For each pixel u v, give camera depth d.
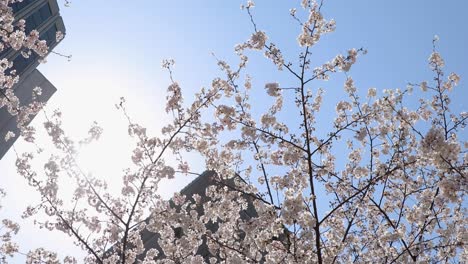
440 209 11.99
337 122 12.74
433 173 11.44
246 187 12.16
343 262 12.20
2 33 15.70
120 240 11.80
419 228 12.01
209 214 11.81
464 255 11.39
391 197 12.77
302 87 10.98
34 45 16.27
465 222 12.03
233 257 10.34
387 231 11.62
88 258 11.83
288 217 8.82
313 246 10.12
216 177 12.46
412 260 10.60
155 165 11.25
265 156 12.43
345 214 12.15
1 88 15.30
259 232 10.32
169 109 12.11
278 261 10.04
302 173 11.91
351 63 11.12
